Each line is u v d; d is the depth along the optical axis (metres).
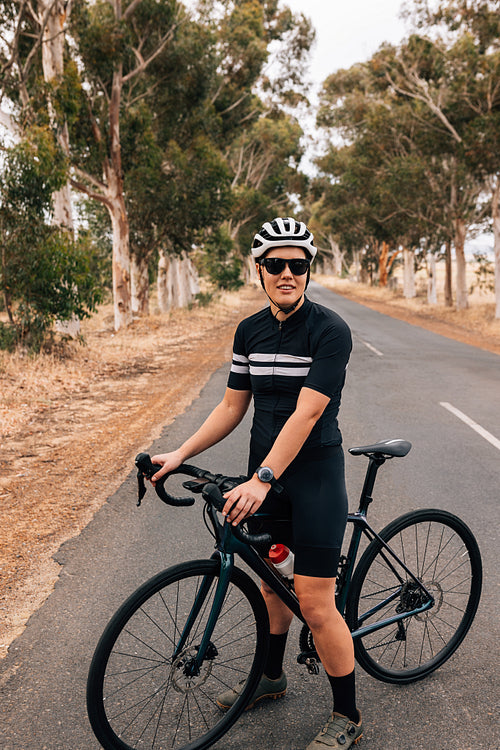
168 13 21.12
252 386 2.23
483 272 29.08
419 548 2.79
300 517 2.13
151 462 2.19
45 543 4.14
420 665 2.74
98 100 20.30
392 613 2.71
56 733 2.36
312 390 2.02
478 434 7.21
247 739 2.35
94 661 1.99
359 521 2.50
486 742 2.33
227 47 28.89
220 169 23.38
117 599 3.39
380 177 33.25
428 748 2.29
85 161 20.73
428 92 26.61
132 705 2.42
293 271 2.05
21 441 6.81
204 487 1.96
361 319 26.42
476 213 29.31
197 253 42.66
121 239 20.47
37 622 3.16
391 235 40.03
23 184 11.23
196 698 2.50
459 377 11.39
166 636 2.43
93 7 19.77
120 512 4.71
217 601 2.20
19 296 11.84
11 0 16.14
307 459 2.13
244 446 6.69
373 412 8.38
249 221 50.28
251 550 2.21
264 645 2.37
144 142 20.86
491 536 4.26
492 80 23.03
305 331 2.09
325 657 2.24
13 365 10.74
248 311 31.52
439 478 5.58
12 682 2.68
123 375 11.52
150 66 23.09
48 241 11.55
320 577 2.14
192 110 24.73
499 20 22.27
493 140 22.55
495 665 2.83
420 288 50.84
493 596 3.44
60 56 15.55
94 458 6.14
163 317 24.47
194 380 10.90
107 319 26.84
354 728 2.28
